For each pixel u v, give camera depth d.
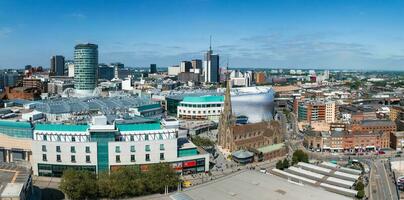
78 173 178.00
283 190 163.88
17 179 154.88
